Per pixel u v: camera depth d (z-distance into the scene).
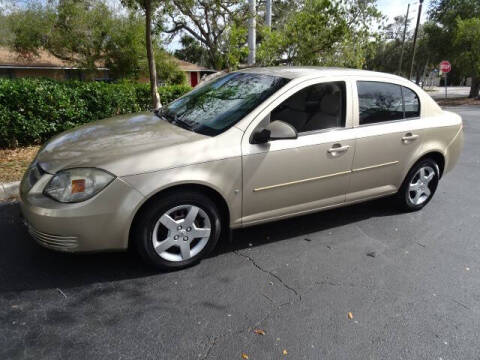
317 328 2.56
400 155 4.09
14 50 14.91
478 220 4.45
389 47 47.50
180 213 3.08
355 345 2.43
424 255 3.61
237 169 3.12
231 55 8.70
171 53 17.67
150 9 7.80
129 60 14.42
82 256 3.29
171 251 3.16
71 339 2.37
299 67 4.10
